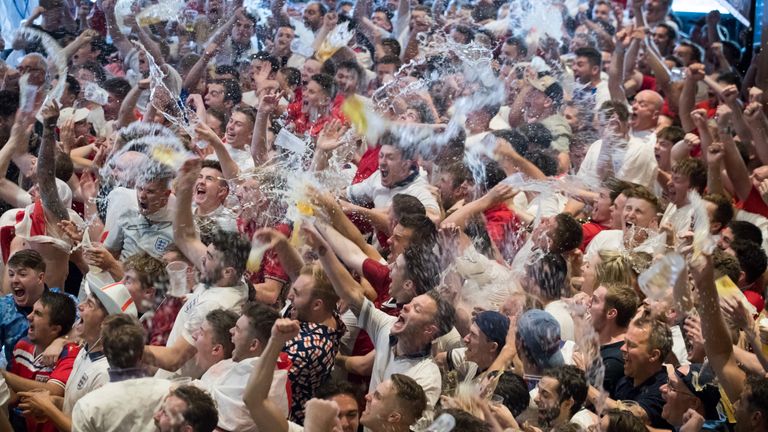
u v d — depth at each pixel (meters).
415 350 10.46
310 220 12.45
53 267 13.13
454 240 12.14
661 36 25.94
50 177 13.32
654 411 10.06
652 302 10.41
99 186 15.10
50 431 10.47
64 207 13.42
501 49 23.55
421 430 9.30
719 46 24.08
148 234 13.19
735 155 16.14
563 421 9.50
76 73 22.30
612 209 14.40
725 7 26.91
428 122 16.41
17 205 14.68
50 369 10.88
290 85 21.11
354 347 11.62
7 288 13.26
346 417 9.72
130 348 9.70
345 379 11.45
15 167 16.97
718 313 9.80
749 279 12.93
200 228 13.13
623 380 10.44
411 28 23.91
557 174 16.66
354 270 12.20
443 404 9.55
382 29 25.17
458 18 25.09
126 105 18.17
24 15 27.56
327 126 14.91
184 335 10.52
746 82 24.19
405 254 11.49
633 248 12.88
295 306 10.88
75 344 11.04
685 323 10.34
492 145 15.73
